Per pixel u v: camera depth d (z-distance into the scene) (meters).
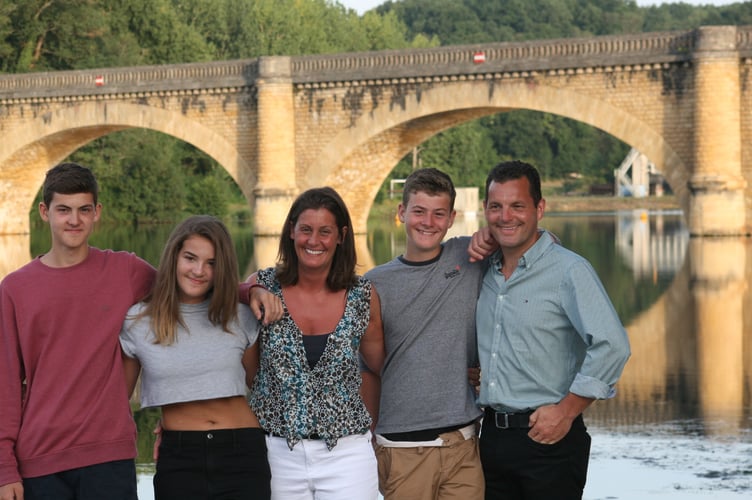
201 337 6.62
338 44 112.00
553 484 6.95
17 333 6.57
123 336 6.67
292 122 51.84
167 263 6.57
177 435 6.66
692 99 44.25
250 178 52.94
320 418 6.70
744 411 14.55
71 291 6.59
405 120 49.59
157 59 78.06
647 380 17.03
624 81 45.44
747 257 37.25
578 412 6.76
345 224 6.82
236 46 96.56
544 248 6.94
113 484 6.57
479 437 7.48
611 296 28.16
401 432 7.09
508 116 132.00
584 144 131.75
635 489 10.88
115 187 71.88
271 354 6.72
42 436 6.47
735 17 170.38
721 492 10.71
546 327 6.86
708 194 43.88
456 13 171.00
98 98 55.53
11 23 66.38
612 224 64.38
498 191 6.86
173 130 54.41
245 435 6.70
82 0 67.69
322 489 6.78
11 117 57.56
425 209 7.04
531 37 168.12
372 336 7.10
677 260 37.41
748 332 21.73
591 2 181.00
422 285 7.04
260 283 6.88
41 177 61.56
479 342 7.07
